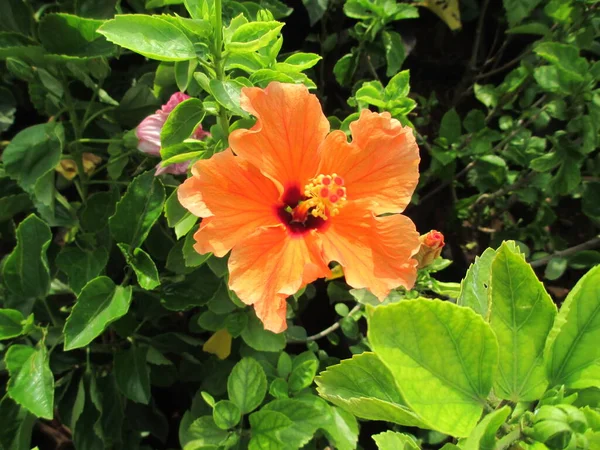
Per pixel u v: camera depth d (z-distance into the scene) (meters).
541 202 0.53
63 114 0.48
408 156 0.28
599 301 0.18
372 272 0.27
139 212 0.34
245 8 0.36
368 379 0.23
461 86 0.59
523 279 0.19
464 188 0.60
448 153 0.50
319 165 0.28
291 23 0.56
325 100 0.54
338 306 0.40
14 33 0.37
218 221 0.26
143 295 0.39
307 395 0.35
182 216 0.32
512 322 0.19
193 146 0.30
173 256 0.36
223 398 0.40
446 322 0.17
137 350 0.38
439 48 0.62
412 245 0.27
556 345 0.19
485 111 0.62
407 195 0.27
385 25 0.48
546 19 0.56
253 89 0.26
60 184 0.47
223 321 0.37
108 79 0.47
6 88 0.46
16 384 0.32
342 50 0.55
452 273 0.56
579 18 0.47
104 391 0.38
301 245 0.28
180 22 0.26
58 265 0.37
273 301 0.26
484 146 0.49
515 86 0.50
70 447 0.44
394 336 0.17
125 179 0.44
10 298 0.38
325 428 0.33
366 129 0.28
